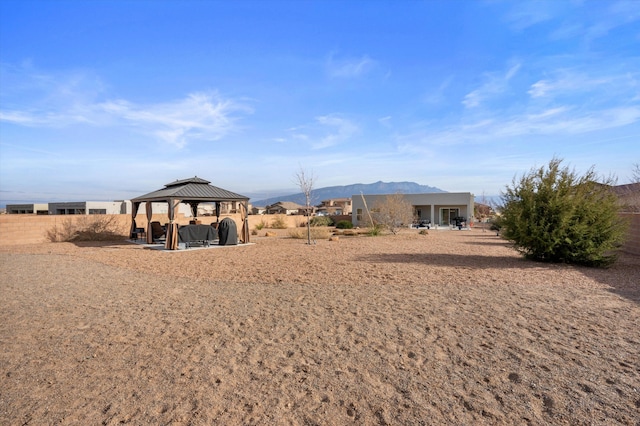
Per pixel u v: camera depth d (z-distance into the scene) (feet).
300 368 11.94
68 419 9.13
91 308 19.51
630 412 9.04
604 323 15.89
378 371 11.63
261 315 17.98
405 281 25.48
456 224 115.96
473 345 13.62
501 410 9.28
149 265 34.83
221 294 22.58
